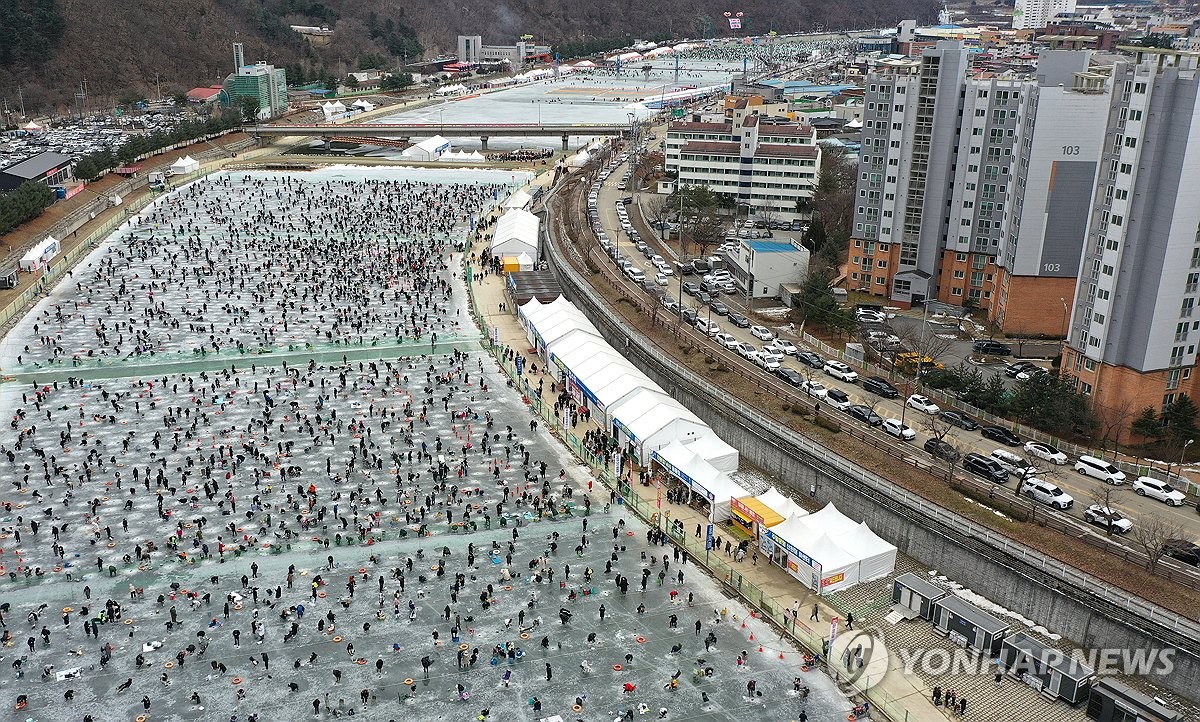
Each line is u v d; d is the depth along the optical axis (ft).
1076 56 565.53
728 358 498.28
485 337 569.64
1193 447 392.06
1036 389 414.62
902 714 262.67
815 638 296.51
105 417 444.55
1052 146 502.38
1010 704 266.77
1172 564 300.40
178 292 641.81
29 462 399.03
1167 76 361.92
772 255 615.57
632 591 321.52
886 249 607.37
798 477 390.21
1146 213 378.12
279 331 569.23
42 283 645.10
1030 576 299.38
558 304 566.77
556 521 364.99
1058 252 522.88
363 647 289.12
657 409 415.64
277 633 295.28
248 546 341.21
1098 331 405.39
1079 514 338.75
